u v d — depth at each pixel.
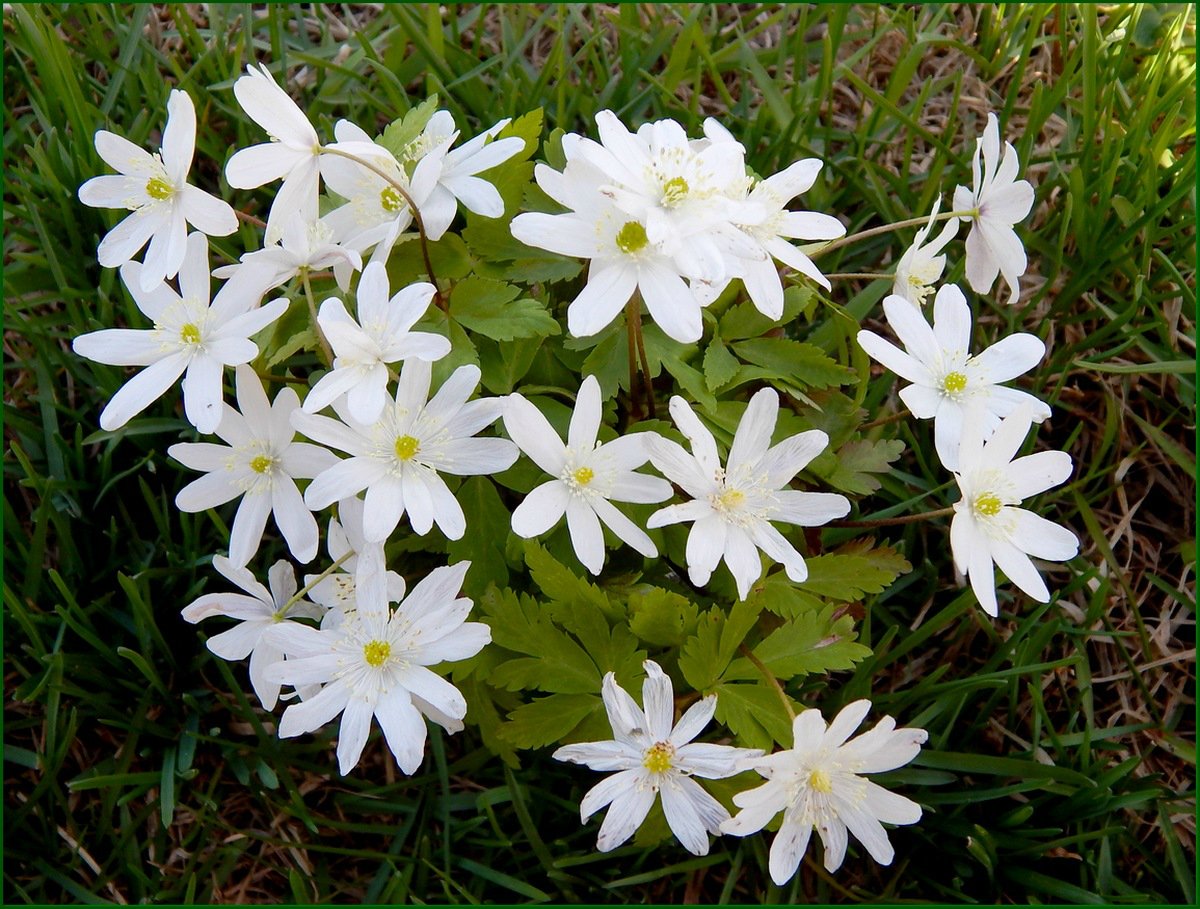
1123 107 0.32
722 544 0.20
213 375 0.20
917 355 0.22
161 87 0.31
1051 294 0.31
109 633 0.26
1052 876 0.25
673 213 0.19
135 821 0.24
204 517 0.27
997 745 0.26
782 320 0.23
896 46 0.34
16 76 0.31
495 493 0.22
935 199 0.31
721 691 0.21
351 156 0.21
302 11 0.34
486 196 0.21
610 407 0.22
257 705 0.26
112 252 0.22
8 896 0.24
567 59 0.33
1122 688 0.27
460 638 0.20
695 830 0.20
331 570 0.21
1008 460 0.21
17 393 0.28
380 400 0.19
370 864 0.25
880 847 0.20
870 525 0.23
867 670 0.25
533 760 0.25
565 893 0.24
